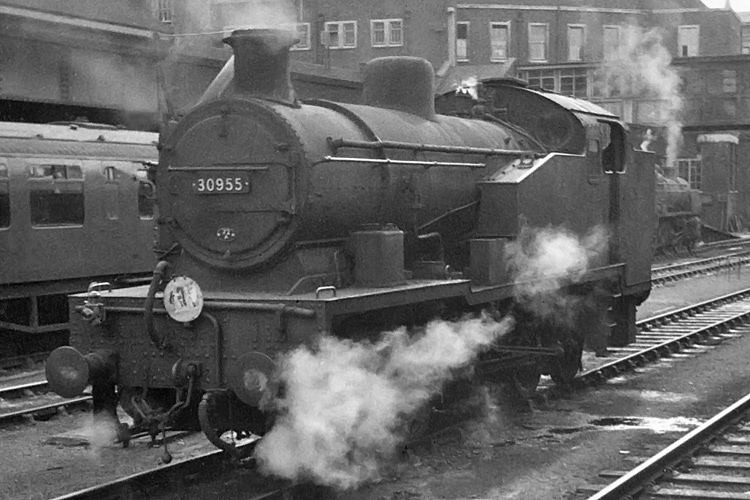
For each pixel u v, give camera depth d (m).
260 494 7.41
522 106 11.54
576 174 11.08
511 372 10.46
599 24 48.69
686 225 38.50
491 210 9.88
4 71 17.80
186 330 7.51
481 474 8.00
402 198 8.70
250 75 7.96
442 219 9.50
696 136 50.31
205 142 7.83
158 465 8.52
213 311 7.42
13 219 14.23
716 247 42.97
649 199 13.24
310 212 7.59
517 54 46.34
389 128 8.80
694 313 19.08
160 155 8.05
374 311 7.95
